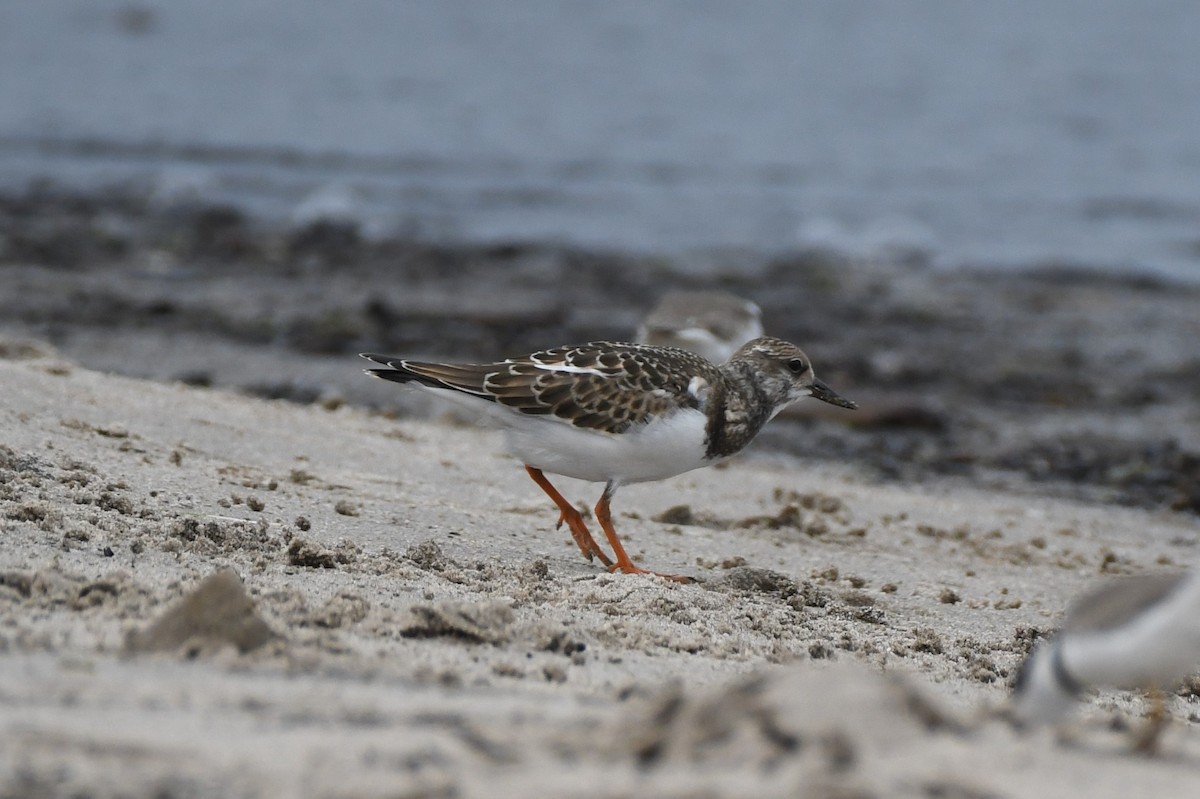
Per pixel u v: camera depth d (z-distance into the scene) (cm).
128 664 564
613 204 3250
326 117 3966
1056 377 2069
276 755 454
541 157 3641
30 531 793
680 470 992
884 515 1263
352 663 612
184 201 3009
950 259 2891
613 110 4188
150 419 1144
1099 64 4847
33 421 1051
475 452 1282
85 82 4284
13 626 612
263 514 948
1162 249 2994
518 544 1001
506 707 546
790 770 431
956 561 1126
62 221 2728
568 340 2073
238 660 584
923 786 427
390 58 4844
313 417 1312
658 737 463
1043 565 1141
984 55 5019
